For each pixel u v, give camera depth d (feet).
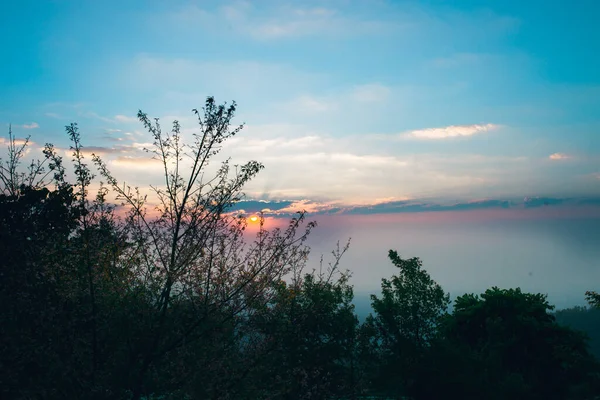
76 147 26.84
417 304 68.59
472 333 106.11
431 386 61.93
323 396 34.96
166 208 27.78
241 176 27.86
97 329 25.46
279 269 27.96
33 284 24.02
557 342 97.76
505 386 77.51
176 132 28.07
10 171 27.30
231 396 26.71
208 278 27.63
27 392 21.27
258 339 28.43
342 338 45.24
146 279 27.43
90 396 23.06
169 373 26.00
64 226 26.71
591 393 92.22
